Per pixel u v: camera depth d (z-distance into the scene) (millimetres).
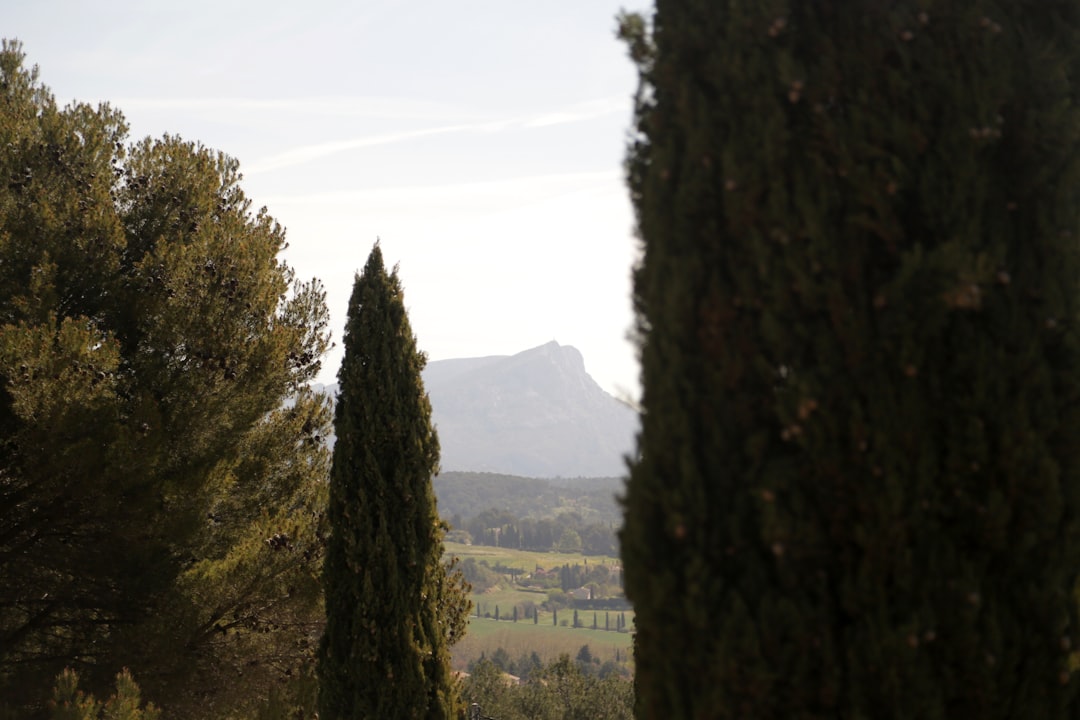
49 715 8906
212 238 10430
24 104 10211
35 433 8375
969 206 2855
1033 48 2938
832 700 2713
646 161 3293
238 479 10312
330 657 8281
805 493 2809
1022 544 2760
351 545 8289
